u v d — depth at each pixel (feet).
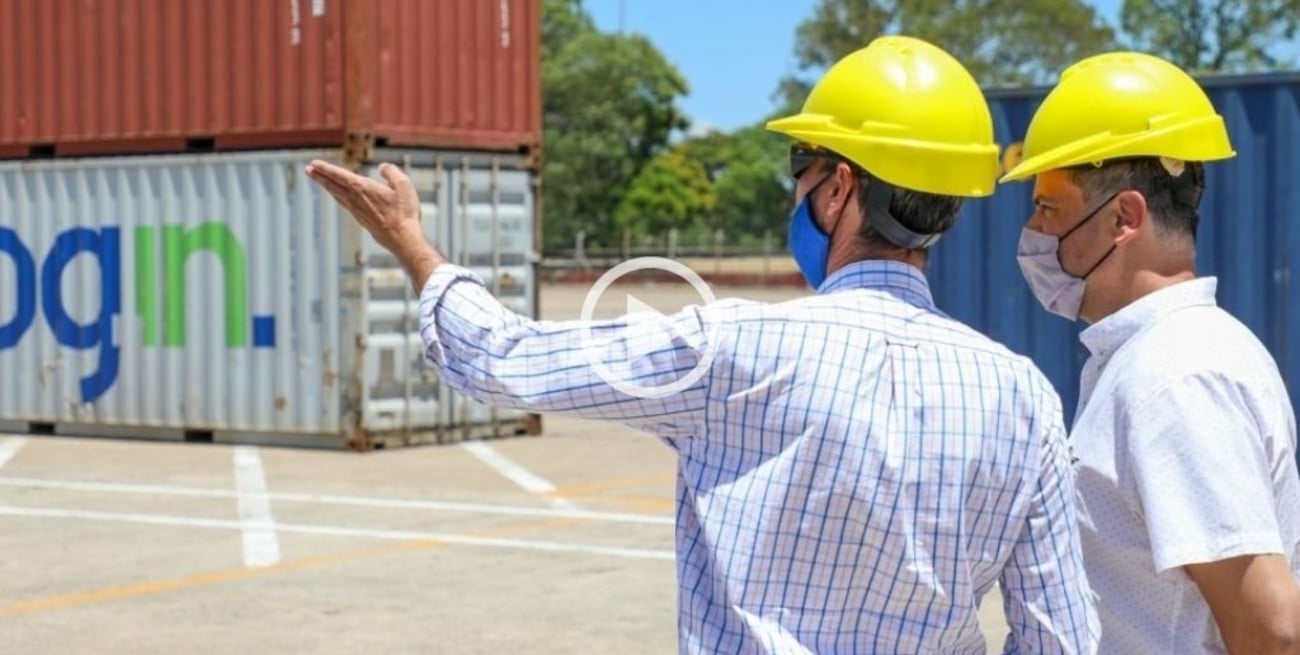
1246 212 33.19
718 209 269.64
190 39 46.57
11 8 49.62
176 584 27.40
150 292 47.75
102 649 22.93
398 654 22.66
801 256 8.20
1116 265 8.96
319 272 45.03
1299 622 7.88
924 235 7.87
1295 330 32.76
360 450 44.73
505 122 47.70
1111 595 8.66
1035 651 7.81
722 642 7.48
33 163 49.57
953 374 7.63
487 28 47.19
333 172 8.25
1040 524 7.76
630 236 244.22
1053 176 9.11
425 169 45.65
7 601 26.03
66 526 33.22
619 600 26.16
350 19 43.78
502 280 47.60
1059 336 35.45
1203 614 8.45
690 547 7.70
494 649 22.97
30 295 49.85
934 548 7.54
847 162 7.88
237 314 46.32
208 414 46.91
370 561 29.43
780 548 7.45
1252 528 7.97
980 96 8.07
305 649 22.94
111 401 48.52
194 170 46.83
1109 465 8.57
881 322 7.64
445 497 36.94
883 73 7.89
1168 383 8.30
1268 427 8.34
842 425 7.43
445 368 7.97
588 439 48.55
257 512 34.83
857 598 7.51
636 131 260.01
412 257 8.17
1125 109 8.91
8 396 50.42
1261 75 32.83
